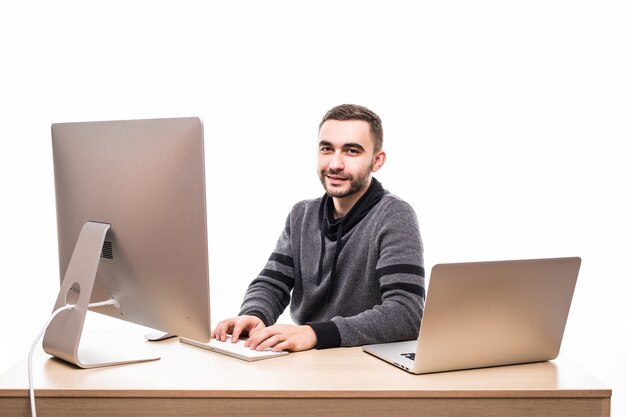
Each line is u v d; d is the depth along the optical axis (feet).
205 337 4.99
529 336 5.18
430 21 9.72
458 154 9.79
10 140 9.68
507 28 9.65
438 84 9.76
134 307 5.45
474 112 9.75
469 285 4.86
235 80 9.84
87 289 5.23
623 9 9.46
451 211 9.84
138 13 9.78
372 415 4.60
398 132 9.81
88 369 5.15
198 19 9.79
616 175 9.55
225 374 4.95
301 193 9.92
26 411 4.72
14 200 9.69
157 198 5.03
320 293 7.05
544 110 9.65
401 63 9.76
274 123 9.87
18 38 9.68
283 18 9.78
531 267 5.01
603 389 4.64
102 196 5.41
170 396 4.63
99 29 9.77
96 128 5.43
